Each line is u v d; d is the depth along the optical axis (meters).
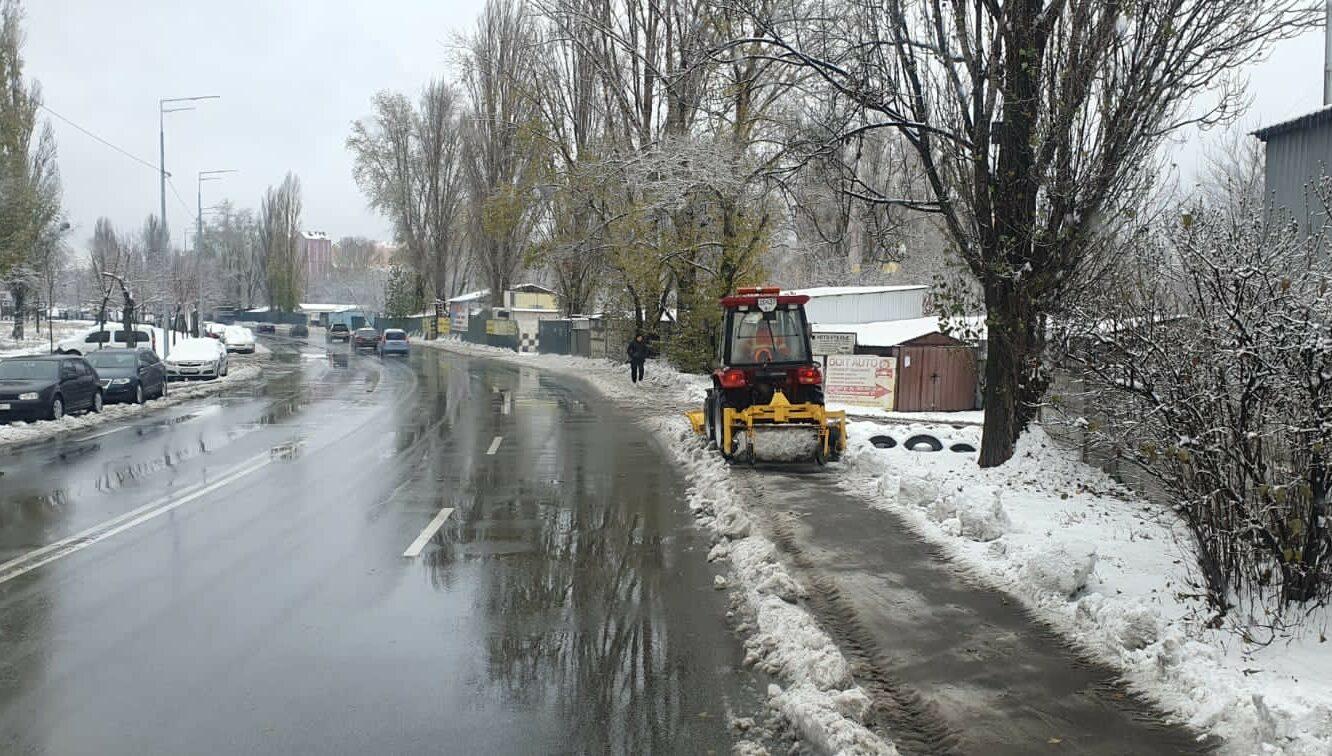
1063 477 11.20
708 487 12.29
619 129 33.72
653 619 6.97
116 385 24.73
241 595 7.60
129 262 52.59
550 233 36.09
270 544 9.41
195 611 7.17
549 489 12.61
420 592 7.69
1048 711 5.18
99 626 6.81
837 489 11.90
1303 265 6.66
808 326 15.16
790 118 21.44
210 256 109.44
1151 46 10.10
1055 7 10.48
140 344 46.88
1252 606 5.91
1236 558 6.17
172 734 4.99
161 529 10.09
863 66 11.95
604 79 32.72
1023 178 11.16
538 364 49.12
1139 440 7.44
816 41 13.00
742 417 13.98
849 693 5.16
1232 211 7.31
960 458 13.35
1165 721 5.01
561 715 5.25
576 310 49.94
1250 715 4.75
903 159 14.16
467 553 9.02
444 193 67.06
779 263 41.00
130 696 5.51
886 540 9.13
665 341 36.22
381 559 8.80
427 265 68.44
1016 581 7.51
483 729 5.05
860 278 41.81
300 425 20.72
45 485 12.91
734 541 9.27
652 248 30.64
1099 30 10.24
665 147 27.61
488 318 69.44
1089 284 10.88
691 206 28.47
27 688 5.64
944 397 25.84
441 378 37.69
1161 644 5.70
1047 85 10.66
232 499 11.87
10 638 6.55
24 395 19.86
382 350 57.94
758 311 15.11
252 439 18.19
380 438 18.38
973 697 5.39
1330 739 4.36
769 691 5.50
